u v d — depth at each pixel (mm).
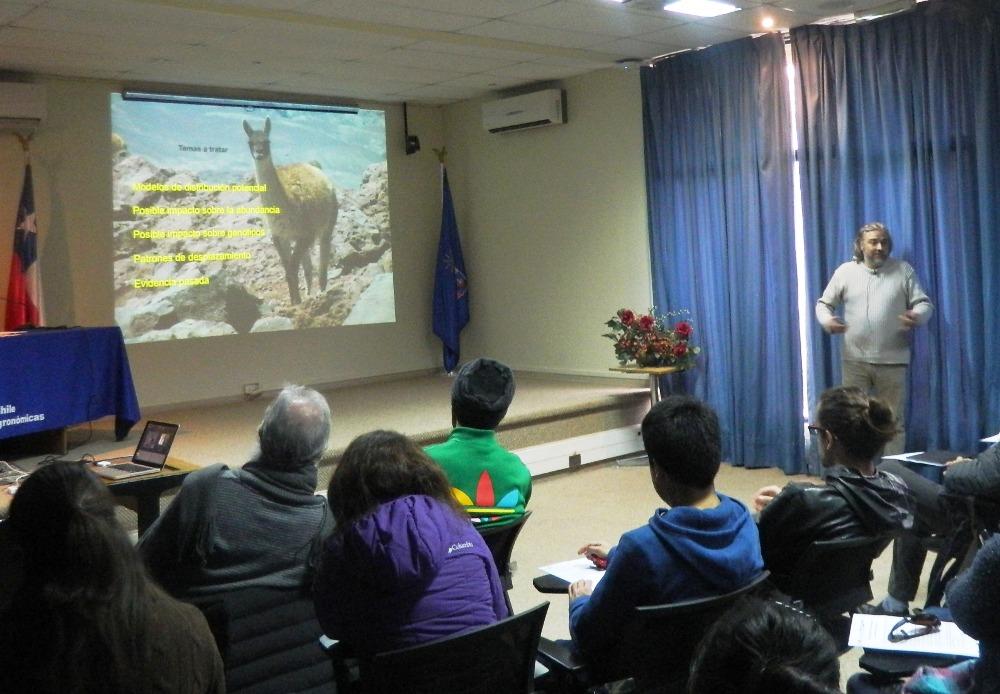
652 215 6527
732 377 6195
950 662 1799
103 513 1312
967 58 5055
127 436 5473
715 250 6227
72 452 5047
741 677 988
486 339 8039
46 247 6191
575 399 6340
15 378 4551
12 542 1342
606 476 6043
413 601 1795
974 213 5129
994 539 1277
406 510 1825
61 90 6215
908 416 5395
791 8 5223
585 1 4969
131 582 1293
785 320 5883
